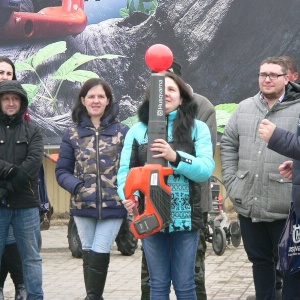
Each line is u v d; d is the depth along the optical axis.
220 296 11.48
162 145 7.42
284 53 20.08
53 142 19.70
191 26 19.92
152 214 7.41
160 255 7.95
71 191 9.80
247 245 9.41
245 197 9.25
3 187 9.47
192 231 7.96
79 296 11.75
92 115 9.97
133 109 19.91
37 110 19.67
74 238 15.56
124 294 11.86
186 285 7.95
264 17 20.00
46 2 19.70
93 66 19.83
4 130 9.59
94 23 19.86
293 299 8.46
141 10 19.89
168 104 8.02
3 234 9.62
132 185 7.46
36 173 9.55
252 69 20.08
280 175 9.05
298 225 8.20
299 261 8.21
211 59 19.98
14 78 10.53
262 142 9.20
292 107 9.16
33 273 9.70
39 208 10.04
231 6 19.94
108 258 9.80
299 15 20.05
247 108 9.45
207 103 9.84
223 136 9.69
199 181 7.89
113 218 9.77
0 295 10.73
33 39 19.67
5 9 19.48
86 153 9.85
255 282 9.43
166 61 7.23
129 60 19.88
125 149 8.30
